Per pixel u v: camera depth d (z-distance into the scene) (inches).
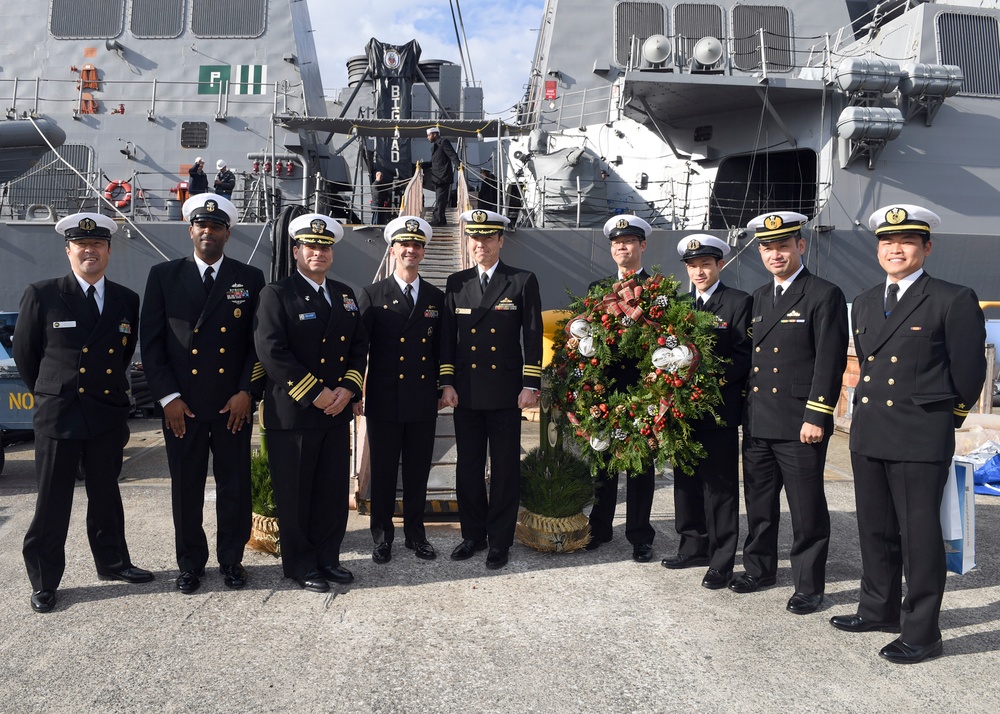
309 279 158.6
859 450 133.4
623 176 518.6
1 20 529.0
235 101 520.1
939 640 124.6
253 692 110.0
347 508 162.2
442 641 128.6
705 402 153.3
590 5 528.7
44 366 146.2
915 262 130.0
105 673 115.7
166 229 446.0
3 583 155.3
